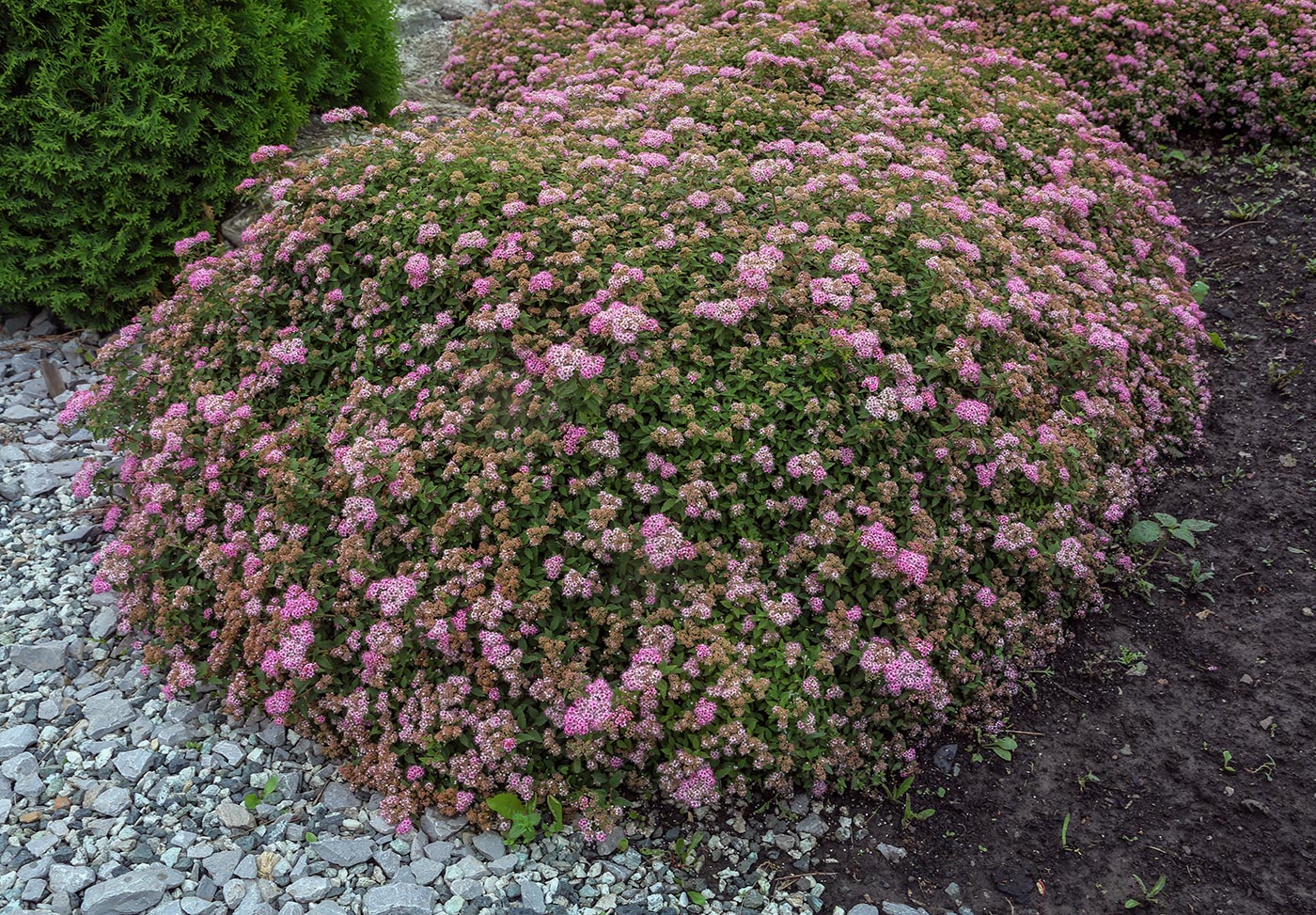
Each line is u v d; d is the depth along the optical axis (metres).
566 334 3.82
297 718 3.50
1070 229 5.53
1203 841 3.24
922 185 4.72
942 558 3.60
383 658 3.29
